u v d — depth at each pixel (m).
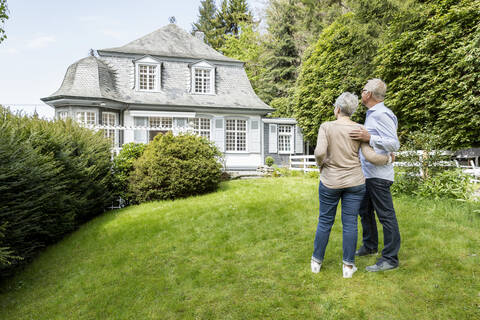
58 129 6.34
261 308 2.56
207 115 16.86
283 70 26.41
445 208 4.67
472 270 2.81
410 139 6.48
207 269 3.48
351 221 2.84
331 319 2.33
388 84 11.66
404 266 3.01
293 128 19.14
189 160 7.92
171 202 7.37
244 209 5.77
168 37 19.16
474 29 9.06
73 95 13.75
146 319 2.62
